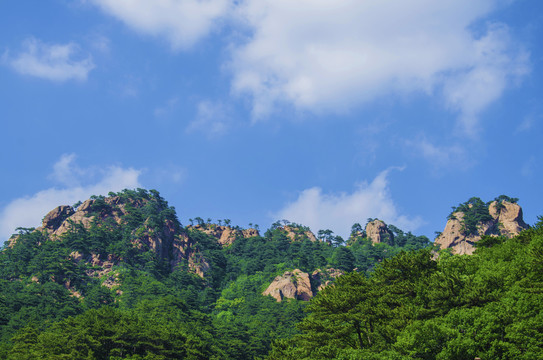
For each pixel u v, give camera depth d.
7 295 177.12
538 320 53.84
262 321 190.88
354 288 77.12
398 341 60.62
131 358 110.50
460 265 81.88
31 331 122.31
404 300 73.81
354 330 76.31
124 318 126.19
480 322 57.00
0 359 108.56
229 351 144.75
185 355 124.31
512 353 52.84
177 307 169.88
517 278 67.94
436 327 57.47
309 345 75.94
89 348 110.00
